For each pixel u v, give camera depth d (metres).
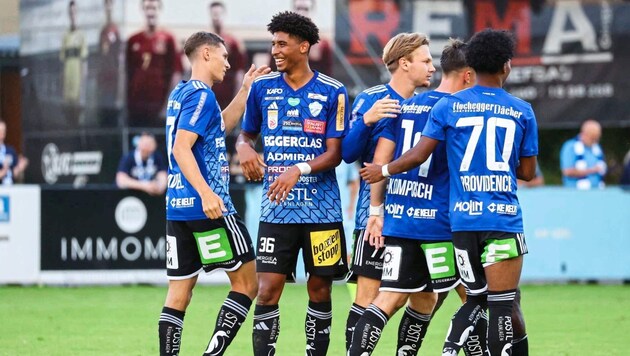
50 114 50.56
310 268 21.64
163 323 21.16
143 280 42.34
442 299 22.86
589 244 43.72
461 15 47.41
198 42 21.47
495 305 19.44
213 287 42.47
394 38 21.70
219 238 21.00
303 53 21.33
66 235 41.91
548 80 48.56
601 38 48.41
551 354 26.14
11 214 41.59
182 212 21.00
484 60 19.67
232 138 46.41
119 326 30.97
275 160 21.55
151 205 42.41
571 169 46.19
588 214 43.72
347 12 46.78
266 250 21.59
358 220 21.78
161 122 46.91
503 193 19.48
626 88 48.53
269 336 21.47
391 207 20.77
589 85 48.56
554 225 43.56
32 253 41.78
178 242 21.27
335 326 31.39
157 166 42.59
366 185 21.75
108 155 47.44
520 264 19.55
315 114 21.38
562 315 33.75
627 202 43.72
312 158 21.44
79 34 48.72
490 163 19.47
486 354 21.00
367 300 21.55
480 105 19.59
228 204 21.33
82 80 48.59
